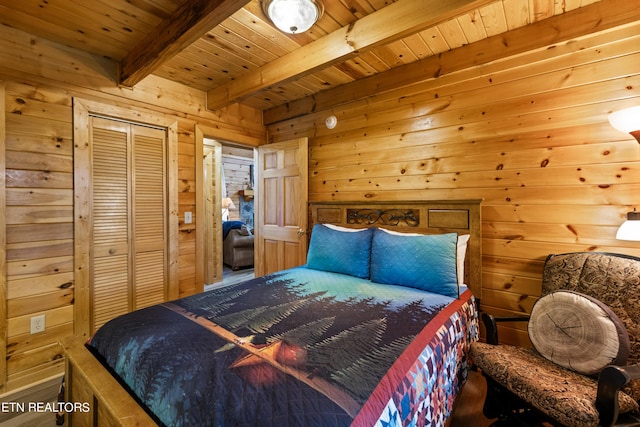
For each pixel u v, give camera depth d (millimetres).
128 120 2561
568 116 1928
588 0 1803
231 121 3430
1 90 1939
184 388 929
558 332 1462
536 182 2043
